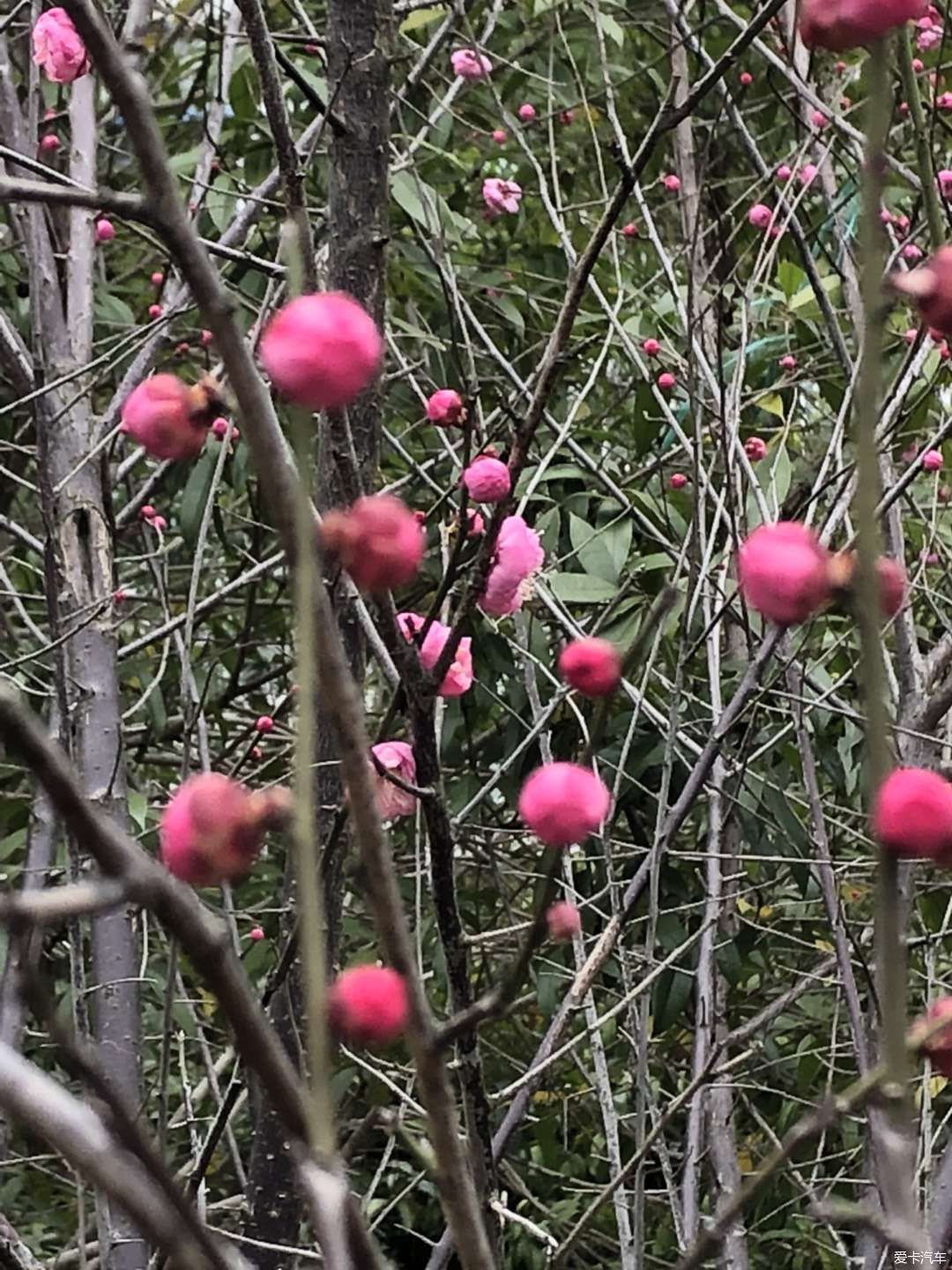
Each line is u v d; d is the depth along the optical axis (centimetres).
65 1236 67
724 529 56
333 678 15
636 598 59
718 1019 54
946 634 52
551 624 61
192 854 15
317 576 15
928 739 42
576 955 41
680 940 59
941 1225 34
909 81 24
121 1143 14
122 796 47
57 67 41
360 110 39
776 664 54
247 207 61
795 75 54
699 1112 43
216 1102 49
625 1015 58
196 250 15
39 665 67
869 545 16
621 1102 67
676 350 63
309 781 15
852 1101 16
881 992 17
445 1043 16
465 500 28
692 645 49
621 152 33
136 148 15
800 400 66
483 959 68
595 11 55
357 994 16
